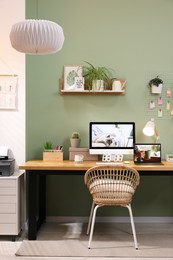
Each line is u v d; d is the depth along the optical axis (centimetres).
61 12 388
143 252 293
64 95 389
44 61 388
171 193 391
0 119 368
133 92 389
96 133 366
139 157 350
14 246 310
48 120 389
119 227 371
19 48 264
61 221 389
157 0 388
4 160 335
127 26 389
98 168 296
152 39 389
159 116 389
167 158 368
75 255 286
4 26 366
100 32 389
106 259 278
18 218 325
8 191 320
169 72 389
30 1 387
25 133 371
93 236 338
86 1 388
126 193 301
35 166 315
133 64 389
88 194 390
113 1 389
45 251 295
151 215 389
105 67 389
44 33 252
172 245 311
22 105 368
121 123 367
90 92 377
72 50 388
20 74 367
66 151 389
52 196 391
